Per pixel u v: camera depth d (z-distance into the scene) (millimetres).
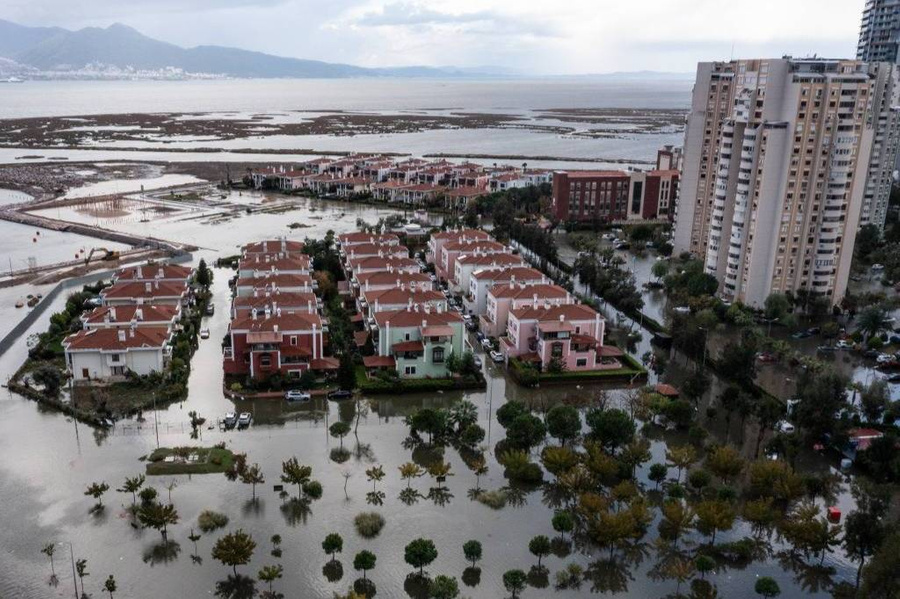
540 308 152500
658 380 145500
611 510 100812
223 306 182500
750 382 137750
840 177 175375
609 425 112250
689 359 156500
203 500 100250
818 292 183875
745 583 88000
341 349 149500
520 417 114625
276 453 113750
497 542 93688
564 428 114312
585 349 146875
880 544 85750
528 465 107562
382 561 89000
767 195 177125
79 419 121938
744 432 124625
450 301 181375
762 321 180500
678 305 191750
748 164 179000
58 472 106000
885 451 107125
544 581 86875
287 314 142375
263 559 88688
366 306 164750
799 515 94500
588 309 151375
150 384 134000
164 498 100375
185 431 119562
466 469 111188
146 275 177125
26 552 88688
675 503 95375
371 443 118188
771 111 174625
